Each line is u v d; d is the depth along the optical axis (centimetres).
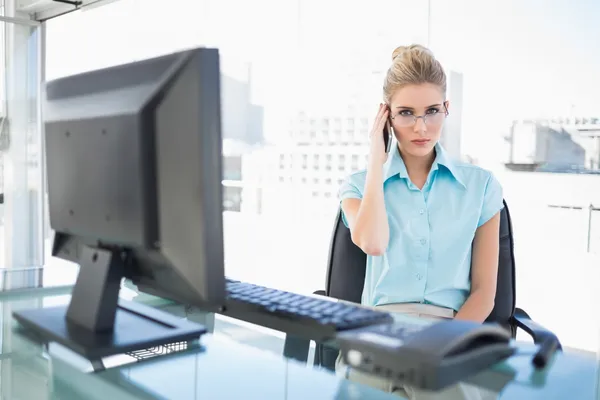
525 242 383
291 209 627
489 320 133
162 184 75
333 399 69
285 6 589
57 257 101
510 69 390
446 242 134
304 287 479
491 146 399
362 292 142
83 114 86
